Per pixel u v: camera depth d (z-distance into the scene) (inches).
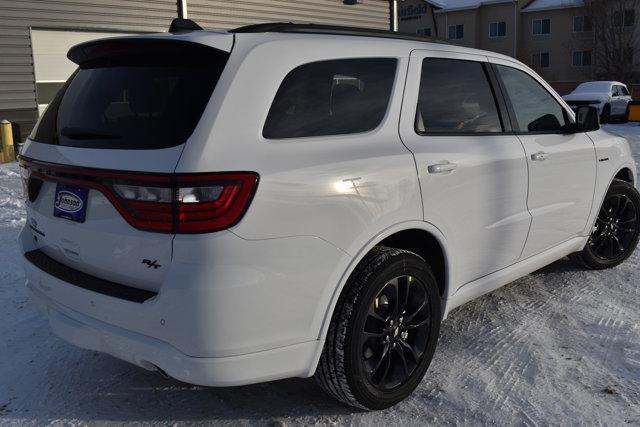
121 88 108.3
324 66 111.7
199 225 91.9
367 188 108.7
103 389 127.3
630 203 198.4
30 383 129.4
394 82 123.6
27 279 122.3
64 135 111.7
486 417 114.9
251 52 102.9
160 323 95.4
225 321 94.0
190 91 99.4
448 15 1940.2
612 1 1632.6
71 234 108.8
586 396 121.1
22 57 501.7
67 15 511.5
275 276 97.7
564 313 162.1
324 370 110.7
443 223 125.8
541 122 162.9
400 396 118.6
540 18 1830.7
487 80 147.9
